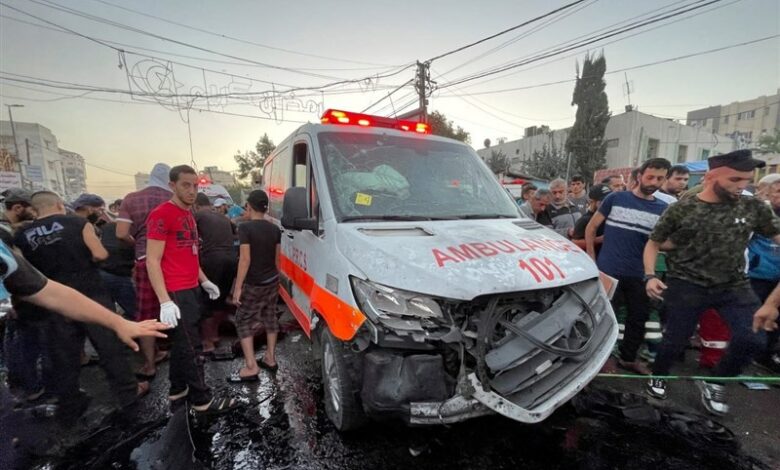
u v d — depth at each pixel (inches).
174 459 73.8
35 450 60.2
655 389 129.0
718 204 113.0
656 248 124.8
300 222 116.9
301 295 143.4
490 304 84.7
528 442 106.0
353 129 138.9
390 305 87.0
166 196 154.9
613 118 1112.8
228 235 187.9
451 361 86.9
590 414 118.0
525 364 85.0
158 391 136.6
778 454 102.4
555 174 1107.3
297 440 108.9
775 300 106.0
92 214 221.6
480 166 149.3
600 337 95.0
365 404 89.4
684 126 1157.7
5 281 55.9
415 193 126.1
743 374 149.3
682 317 120.9
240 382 143.9
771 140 1213.7
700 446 104.9
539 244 103.5
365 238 99.3
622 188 229.9
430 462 99.1
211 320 179.0
